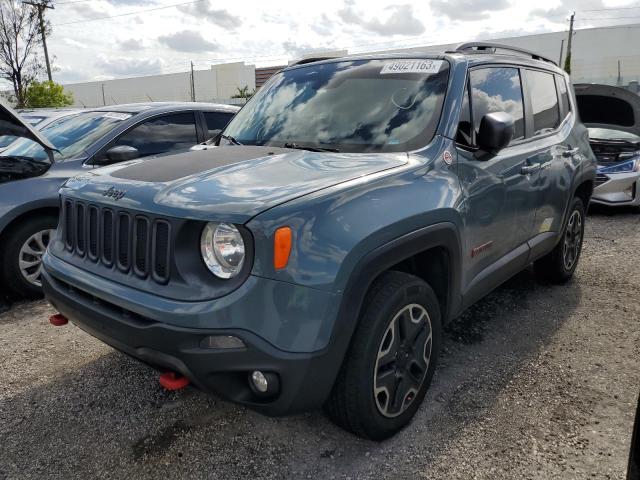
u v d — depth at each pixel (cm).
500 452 255
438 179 274
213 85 6406
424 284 264
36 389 317
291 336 209
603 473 241
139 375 331
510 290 470
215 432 274
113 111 565
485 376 324
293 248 208
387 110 311
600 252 595
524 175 356
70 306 254
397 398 259
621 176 773
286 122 334
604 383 316
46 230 460
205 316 205
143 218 227
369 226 228
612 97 849
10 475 245
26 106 2044
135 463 252
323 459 252
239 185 230
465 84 317
